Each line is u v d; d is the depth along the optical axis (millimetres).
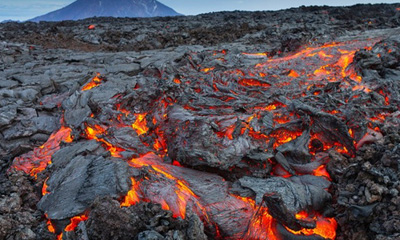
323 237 5957
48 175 8000
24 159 8969
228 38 31047
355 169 7016
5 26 43406
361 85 11516
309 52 17156
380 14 42531
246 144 8102
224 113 9656
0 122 10344
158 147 9195
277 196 6059
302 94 11211
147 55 21953
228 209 6465
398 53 13820
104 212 5809
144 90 10797
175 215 6371
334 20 39875
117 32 33750
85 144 8727
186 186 7086
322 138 8430
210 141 7906
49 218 6383
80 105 11133
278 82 12672
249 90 11695
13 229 6105
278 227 6195
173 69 14547
